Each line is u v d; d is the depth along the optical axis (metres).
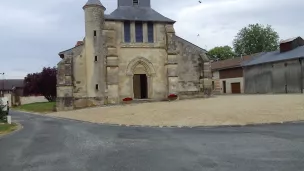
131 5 37.06
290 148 10.19
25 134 17.30
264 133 13.62
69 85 33.75
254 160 8.71
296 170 7.57
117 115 24.25
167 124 18.84
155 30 35.69
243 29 77.25
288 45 41.47
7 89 78.88
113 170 8.20
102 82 34.16
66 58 34.06
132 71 34.72
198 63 36.44
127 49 34.69
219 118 19.08
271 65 40.06
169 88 34.44
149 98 35.09
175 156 9.62
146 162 8.97
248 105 22.97
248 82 44.69
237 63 48.56
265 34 74.56
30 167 9.01
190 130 15.88
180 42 36.06
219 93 50.62
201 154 9.76
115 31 34.34
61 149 11.75
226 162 8.61
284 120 17.42
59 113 31.69
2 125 22.42
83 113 28.27
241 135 13.34
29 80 60.16
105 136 14.75
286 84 37.53
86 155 10.34
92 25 34.38
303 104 21.45
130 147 11.53
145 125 19.12
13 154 11.18
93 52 34.19
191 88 35.91
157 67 35.47
